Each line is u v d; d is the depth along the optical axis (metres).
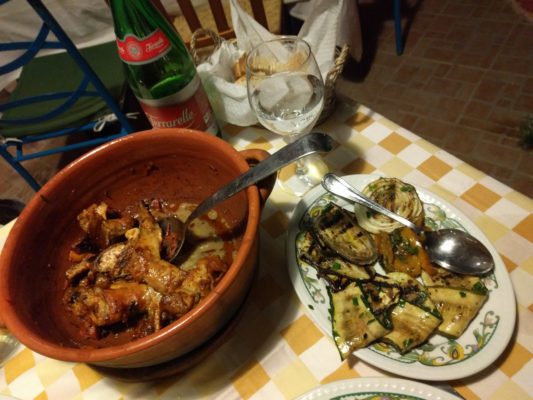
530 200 0.56
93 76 0.88
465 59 1.71
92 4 1.47
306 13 1.43
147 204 0.61
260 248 0.59
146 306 0.49
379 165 0.65
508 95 1.57
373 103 1.69
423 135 1.56
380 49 1.86
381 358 0.44
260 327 0.52
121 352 0.38
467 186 0.59
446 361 0.44
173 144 0.55
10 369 0.54
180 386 0.49
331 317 0.48
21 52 1.42
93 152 0.54
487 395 0.43
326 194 0.59
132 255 0.52
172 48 0.62
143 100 0.61
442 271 0.51
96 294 0.49
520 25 1.74
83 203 0.57
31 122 0.94
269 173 0.45
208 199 0.51
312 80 0.61
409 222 0.53
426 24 1.88
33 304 0.47
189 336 0.41
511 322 0.45
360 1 2.03
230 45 0.80
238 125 0.75
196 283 0.48
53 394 0.51
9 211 1.24
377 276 0.51
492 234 0.54
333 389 0.43
